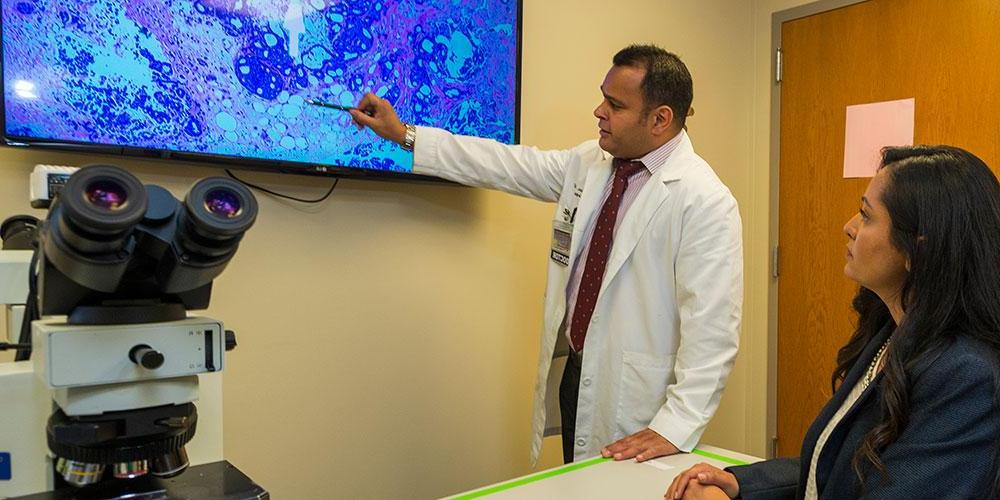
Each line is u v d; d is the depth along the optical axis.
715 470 1.21
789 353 2.96
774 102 3.02
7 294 1.03
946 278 0.91
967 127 2.47
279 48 1.74
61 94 1.46
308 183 1.88
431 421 2.16
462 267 2.21
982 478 0.85
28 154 1.50
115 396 0.78
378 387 2.04
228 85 1.67
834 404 1.08
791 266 2.96
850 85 2.77
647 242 1.74
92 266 0.70
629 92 1.72
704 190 1.70
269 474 1.84
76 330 0.76
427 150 1.87
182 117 1.61
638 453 1.47
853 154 2.75
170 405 0.82
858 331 1.18
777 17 3.01
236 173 1.75
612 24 2.57
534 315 2.41
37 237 0.92
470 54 2.10
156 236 0.75
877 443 0.93
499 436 2.34
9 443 0.90
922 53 2.57
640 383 1.73
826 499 1.01
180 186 1.68
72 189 0.65
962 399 0.86
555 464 2.53
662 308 1.74
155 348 0.80
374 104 1.80
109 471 0.83
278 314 1.83
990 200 0.91
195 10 1.61
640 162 1.81
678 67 1.75
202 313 1.70
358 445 2.00
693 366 1.62
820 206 2.86
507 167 1.96
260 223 1.80
